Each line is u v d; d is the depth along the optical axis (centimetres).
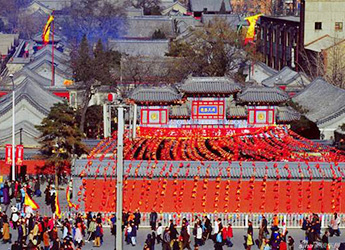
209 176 19188
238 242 17650
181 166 19338
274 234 16750
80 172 19275
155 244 17550
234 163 19362
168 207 19250
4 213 18025
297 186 19225
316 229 17300
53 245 16300
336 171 19275
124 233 17750
